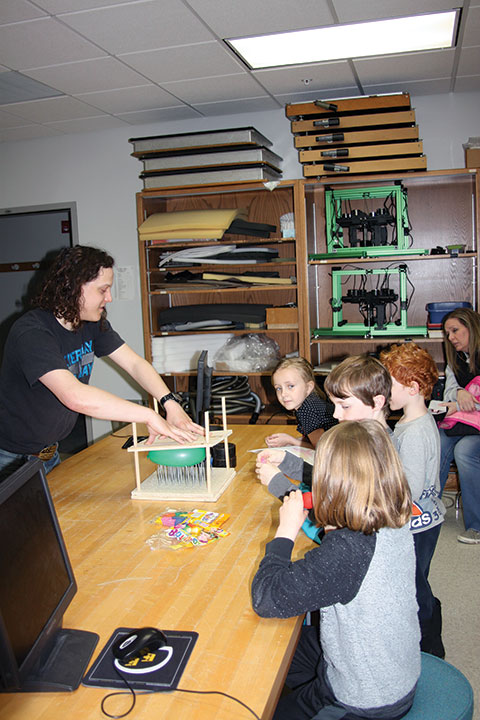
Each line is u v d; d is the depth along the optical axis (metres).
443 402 2.99
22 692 0.94
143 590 1.22
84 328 1.95
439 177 3.36
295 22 2.51
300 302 3.50
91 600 1.19
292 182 3.43
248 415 3.68
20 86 3.21
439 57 2.95
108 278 1.82
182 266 3.71
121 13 2.37
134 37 2.60
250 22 2.49
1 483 0.93
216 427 2.55
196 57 2.85
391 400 1.76
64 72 3.01
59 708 0.90
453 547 2.85
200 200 4.02
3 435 1.89
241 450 2.20
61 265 1.76
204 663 0.98
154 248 3.85
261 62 2.95
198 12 2.38
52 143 4.29
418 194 3.66
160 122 4.02
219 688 0.92
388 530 1.05
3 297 4.58
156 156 3.52
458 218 3.63
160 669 0.97
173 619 1.11
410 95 3.58
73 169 4.28
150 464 2.08
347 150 3.27
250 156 3.41
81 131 4.18
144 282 3.73
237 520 1.56
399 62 3.00
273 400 3.98
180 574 1.28
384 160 3.27
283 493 1.49
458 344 3.06
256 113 3.84
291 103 3.40
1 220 4.51
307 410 2.13
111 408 1.60
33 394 1.80
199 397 2.09
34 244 4.47
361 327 3.55
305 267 3.47
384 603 1.02
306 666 1.34
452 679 1.23
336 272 3.52
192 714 0.87
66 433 2.01
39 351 1.65
